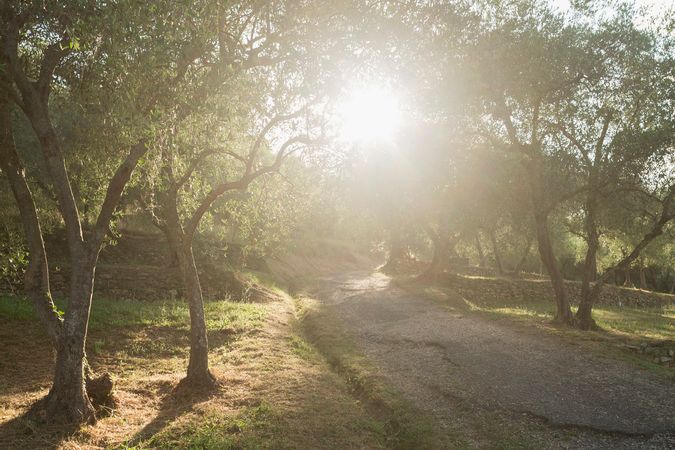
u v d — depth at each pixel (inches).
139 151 335.6
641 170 657.0
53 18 309.9
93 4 290.2
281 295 1032.2
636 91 681.0
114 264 956.0
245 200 490.9
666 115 631.8
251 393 387.2
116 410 348.5
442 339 614.2
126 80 288.8
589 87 691.4
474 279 1218.6
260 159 463.2
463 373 464.1
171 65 319.6
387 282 1331.2
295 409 348.8
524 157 757.3
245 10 361.4
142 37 281.1
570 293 1255.5
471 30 458.3
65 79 381.4
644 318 1026.7
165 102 305.4
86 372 351.6
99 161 438.6
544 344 571.5
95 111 366.9
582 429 331.0
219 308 761.0
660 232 689.6
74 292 324.5
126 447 280.8
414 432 316.8
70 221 326.0
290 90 359.9
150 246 1067.3
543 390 409.7
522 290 1234.6
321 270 1830.7
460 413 362.3
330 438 304.8
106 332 576.7
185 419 329.4
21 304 624.1
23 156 721.6
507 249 1743.4
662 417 347.9
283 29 351.6
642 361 501.7
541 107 749.3
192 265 420.8
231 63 327.0
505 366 484.1
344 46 366.0
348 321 773.3
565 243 1754.4
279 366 468.8
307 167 429.7
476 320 743.7
